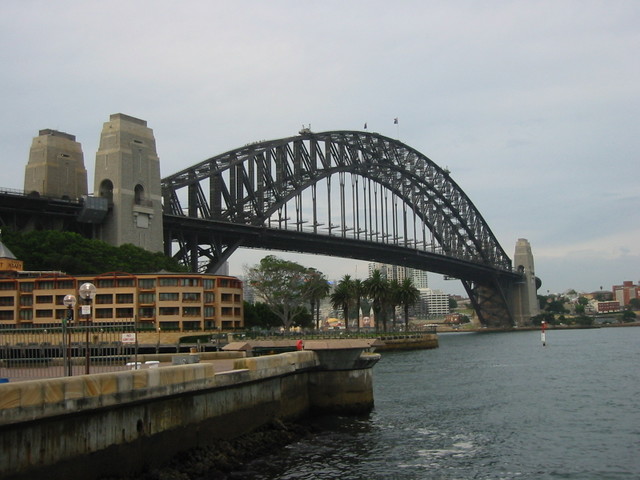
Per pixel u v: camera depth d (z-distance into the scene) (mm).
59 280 107688
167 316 110062
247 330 120750
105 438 23594
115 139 131000
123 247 124500
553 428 43094
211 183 158125
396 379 76188
